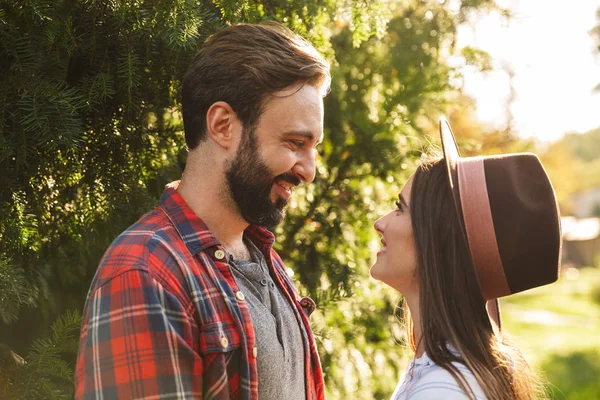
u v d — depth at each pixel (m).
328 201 2.73
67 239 1.90
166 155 1.99
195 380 1.37
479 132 4.63
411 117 2.89
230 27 1.52
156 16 1.60
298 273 2.61
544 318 15.34
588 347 11.16
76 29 1.64
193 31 1.61
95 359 1.36
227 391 1.42
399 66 2.92
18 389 1.61
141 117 1.80
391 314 2.84
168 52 1.72
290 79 1.48
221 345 1.42
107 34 1.66
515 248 1.50
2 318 1.75
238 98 1.48
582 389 8.70
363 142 2.73
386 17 2.08
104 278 1.39
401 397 1.48
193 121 1.53
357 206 2.74
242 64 1.47
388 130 2.77
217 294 1.46
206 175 1.53
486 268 1.51
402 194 1.65
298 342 1.68
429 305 1.52
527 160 1.54
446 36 3.07
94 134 1.76
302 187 2.65
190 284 1.42
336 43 2.78
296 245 2.66
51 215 1.83
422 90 2.86
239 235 1.64
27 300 1.67
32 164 1.68
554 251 1.51
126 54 1.66
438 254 1.53
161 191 2.00
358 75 2.93
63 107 1.54
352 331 2.70
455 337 1.48
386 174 2.75
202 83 1.51
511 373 1.54
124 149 1.80
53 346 1.64
